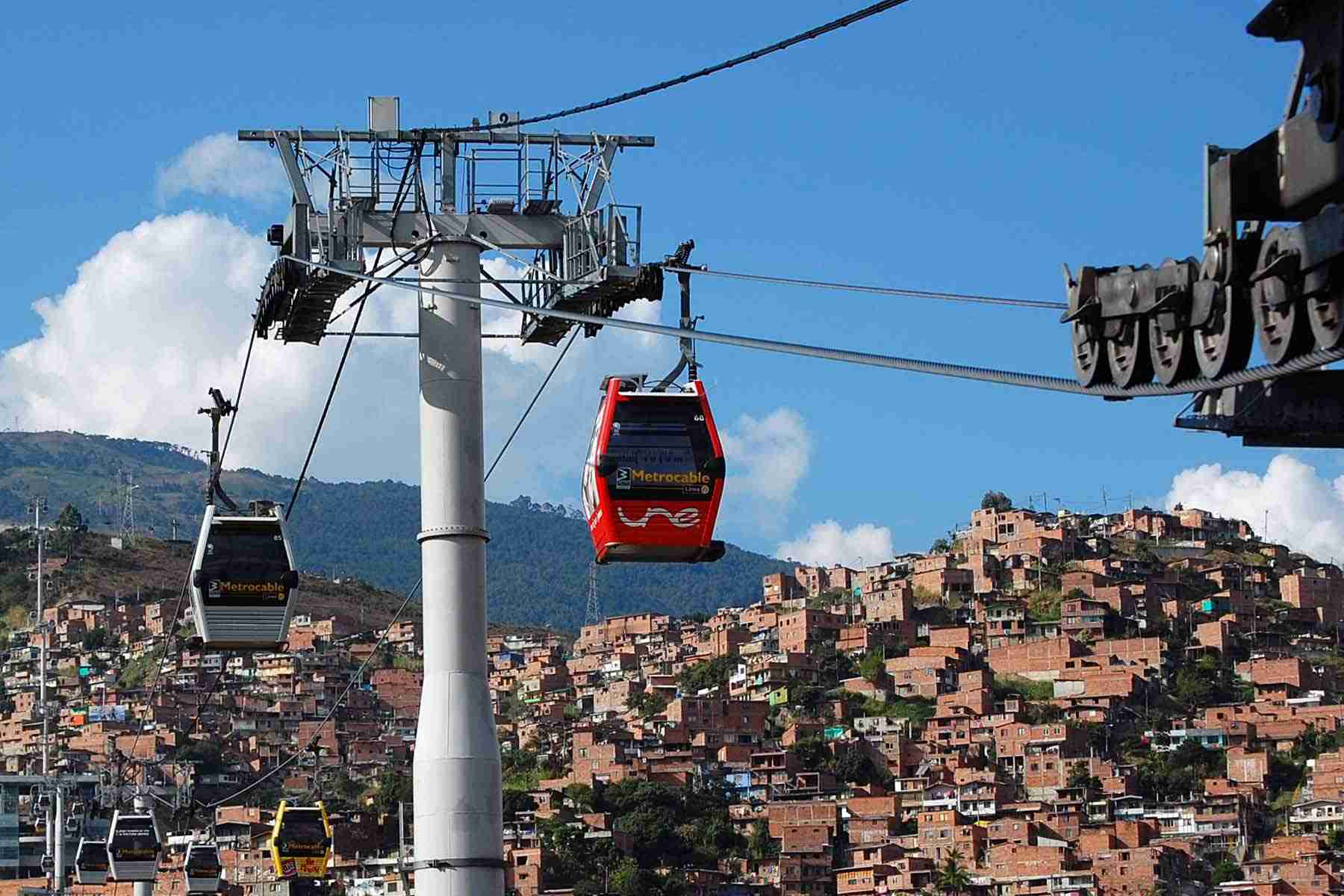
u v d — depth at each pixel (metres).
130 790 110.94
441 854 31.06
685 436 33.19
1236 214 18.09
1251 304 18.28
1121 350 20.33
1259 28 17.55
